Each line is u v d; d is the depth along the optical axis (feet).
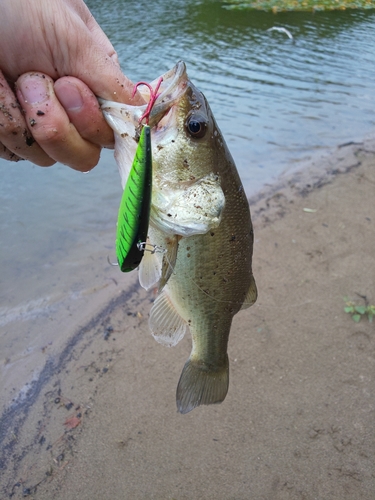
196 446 1.31
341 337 1.63
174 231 0.71
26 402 1.43
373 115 3.69
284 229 2.25
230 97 3.93
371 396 1.42
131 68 4.34
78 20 0.61
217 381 0.97
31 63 0.60
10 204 2.41
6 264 2.00
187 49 5.06
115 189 2.57
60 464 1.27
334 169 2.89
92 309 1.77
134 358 1.56
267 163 2.99
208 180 0.73
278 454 1.28
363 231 2.23
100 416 1.39
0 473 1.26
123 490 1.21
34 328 1.69
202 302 0.85
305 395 1.44
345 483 1.21
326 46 5.34
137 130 0.67
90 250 2.10
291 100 3.93
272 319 1.71
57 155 0.66
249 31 5.85
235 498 1.19
